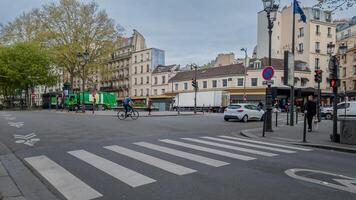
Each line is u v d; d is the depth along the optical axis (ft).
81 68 165.89
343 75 210.38
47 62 165.99
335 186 19.49
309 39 195.93
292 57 61.67
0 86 186.09
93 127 51.21
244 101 178.91
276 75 185.78
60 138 38.73
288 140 41.70
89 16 162.09
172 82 237.25
